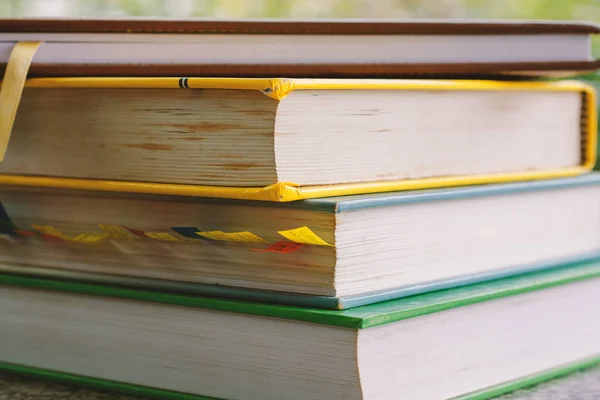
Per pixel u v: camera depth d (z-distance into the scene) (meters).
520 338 0.88
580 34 0.90
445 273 0.84
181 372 0.81
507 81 0.93
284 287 0.76
